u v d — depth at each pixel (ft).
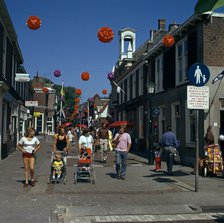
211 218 24.76
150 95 59.26
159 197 31.12
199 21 54.03
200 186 36.11
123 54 129.59
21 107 98.07
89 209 26.50
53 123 203.82
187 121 58.44
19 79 68.08
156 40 106.32
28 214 24.72
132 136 99.09
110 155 77.66
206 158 42.91
